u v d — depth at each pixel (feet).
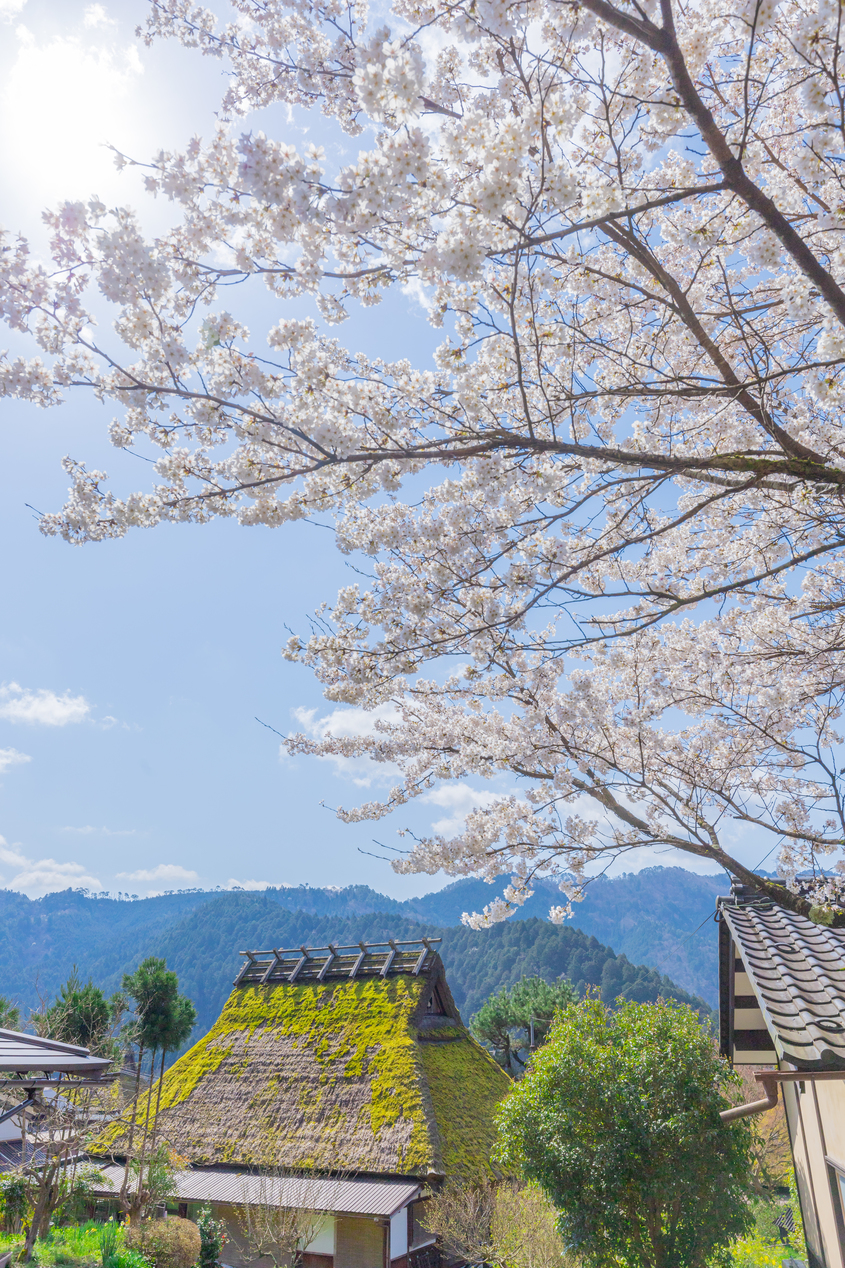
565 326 11.43
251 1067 51.26
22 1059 24.49
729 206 11.34
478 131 7.76
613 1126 28.04
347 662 11.80
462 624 10.92
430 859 13.09
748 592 14.51
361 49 7.39
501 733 14.55
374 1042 49.44
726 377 10.90
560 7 7.79
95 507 9.82
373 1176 41.24
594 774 13.05
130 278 7.60
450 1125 44.91
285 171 7.38
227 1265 41.50
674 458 8.89
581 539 13.84
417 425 10.66
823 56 8.17
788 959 19.60
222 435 9.64
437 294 9.68
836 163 10.41
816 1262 22.15
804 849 14.05
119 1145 44.47
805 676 14.29
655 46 7.37
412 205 7.90
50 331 7.95
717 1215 26.73
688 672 14.98
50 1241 30.32
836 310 7.93
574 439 11.76
